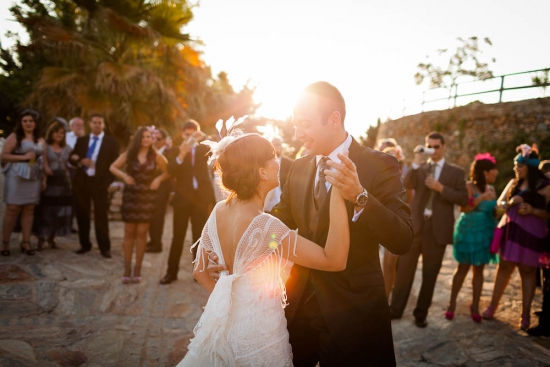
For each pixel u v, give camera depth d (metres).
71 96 8.89
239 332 1.51
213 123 15.66
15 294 3.66
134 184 4.29
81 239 5.29
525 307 3.65
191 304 4.01
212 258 1.67
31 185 4.72
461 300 4.43
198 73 11.08
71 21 9.85
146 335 3.26
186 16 9.87
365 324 1.73
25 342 2.85
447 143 14.70
